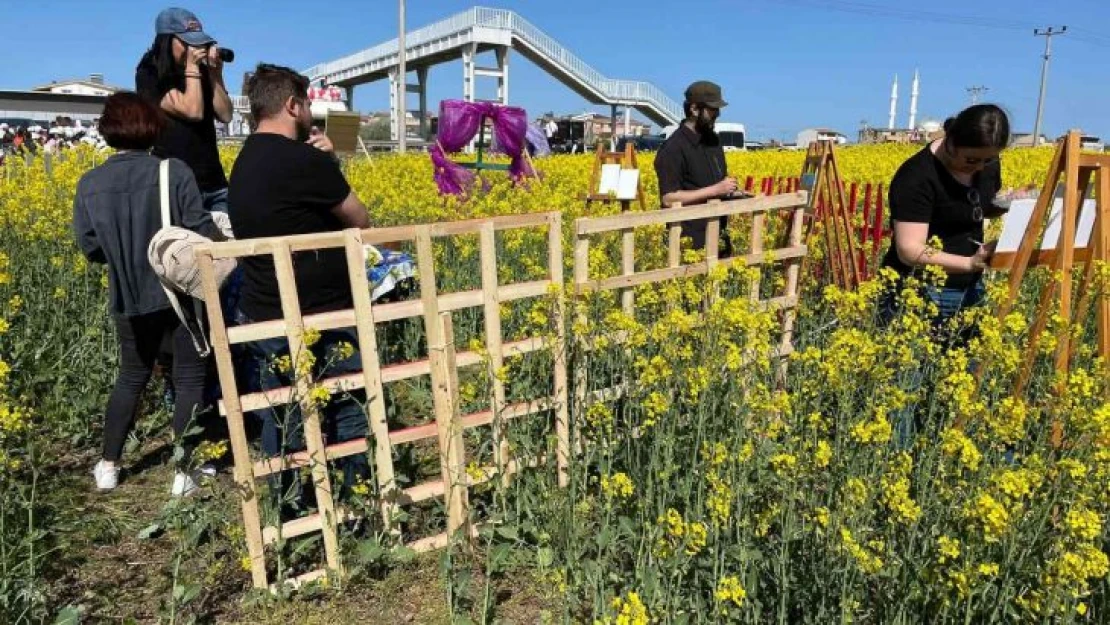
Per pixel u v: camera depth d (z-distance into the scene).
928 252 3.98
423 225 3.29
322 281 3.39
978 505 2.14
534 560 3.45
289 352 3.32
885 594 2.55
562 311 3.71
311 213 3.38
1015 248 3.72
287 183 3.29
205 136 4.73
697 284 4.38
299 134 3.58
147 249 3.73
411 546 3.53
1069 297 3.65
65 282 5.49
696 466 3.24
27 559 3.06
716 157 6.01
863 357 3.20
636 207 9.84
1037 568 2.33
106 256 3.72
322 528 3.32
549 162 18.42
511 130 12.06
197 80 4.54
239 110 34.12
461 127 11.70
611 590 3.01
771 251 4.66
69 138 18.11
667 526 2.79
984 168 4.15
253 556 3.19
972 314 3.81
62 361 4.91
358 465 3.70
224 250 2.94
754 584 2.61
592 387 3.87
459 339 5.56
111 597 3.23
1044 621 2.15
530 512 3.51
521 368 3.84
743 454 2.84
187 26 4.42
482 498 3.93
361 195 11.29
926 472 2.66
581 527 3.29
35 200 6.97
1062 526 2.28
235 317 3.97
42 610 3.02
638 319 4.35
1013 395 3.64
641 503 3.12
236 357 3.99
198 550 3.58
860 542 2.53
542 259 6.40
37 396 4.81
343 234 3.13
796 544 2.90
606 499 3.23
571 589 3.03
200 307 3.67
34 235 6.05
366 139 43.88
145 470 4.34
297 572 3.43
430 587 3.35
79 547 3.56
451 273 5.94
